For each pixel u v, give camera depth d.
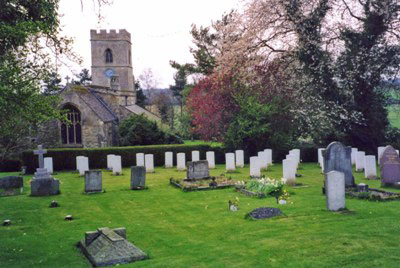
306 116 28.72
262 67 30.31
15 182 19.97
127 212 14.55
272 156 31.34
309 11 27.50
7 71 10.52
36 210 15.21
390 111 32.47
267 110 29.59
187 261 8.57
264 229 10.98
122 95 71.06
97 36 70.75
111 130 44.12
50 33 12.70
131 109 58.06
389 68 27.55
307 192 16.80
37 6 12.56
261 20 28.44
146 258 8.91
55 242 10.79
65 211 14.98
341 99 28.69
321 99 28.52
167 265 8.34
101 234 9.75
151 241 10.58
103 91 54.22
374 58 27.17
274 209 12.56
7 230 12.26
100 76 71.56
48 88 15.26
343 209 12.72
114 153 31.86
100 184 19.08
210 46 45.53
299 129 30.94
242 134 30.44
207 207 14.70
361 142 30.11
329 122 28.47
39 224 13.05
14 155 33.44
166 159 29.52
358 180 19.55
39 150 19.25
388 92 29.20
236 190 18.02
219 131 34.16
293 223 11.42
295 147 32.16
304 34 27.64
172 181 21.03
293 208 13.45
